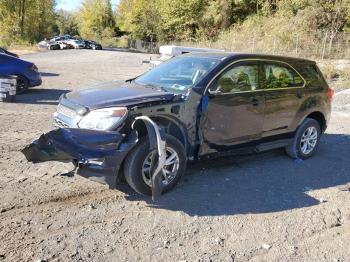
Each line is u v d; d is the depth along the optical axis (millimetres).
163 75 5770
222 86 5375
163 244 3871
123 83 5711
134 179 4582
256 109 5766
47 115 9211
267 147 6148
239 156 6676
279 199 5090
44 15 54969
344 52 22500
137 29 61344
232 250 3846
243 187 5398
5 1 49781
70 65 24172
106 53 36406
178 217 4434
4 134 7219
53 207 4477
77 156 4383
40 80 13117
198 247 3859
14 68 12320
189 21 49188
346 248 4020
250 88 5758
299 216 4648
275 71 6188
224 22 44656
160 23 55406
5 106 10117
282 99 6141
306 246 4012
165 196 4926
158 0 57688
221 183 5477
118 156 4395
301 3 31297
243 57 5723
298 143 6645
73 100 4902
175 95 4957
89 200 4711
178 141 4859
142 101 4699
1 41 45938
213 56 5750
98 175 4402
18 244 3711
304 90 6543
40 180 5180
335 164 6664
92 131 4379
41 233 3928
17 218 4180
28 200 4594
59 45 43969
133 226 4180
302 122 6664
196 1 47938
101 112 4527
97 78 17969
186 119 5008
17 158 5941
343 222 4578
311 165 6531
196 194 5055
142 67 24516
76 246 3740
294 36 25625
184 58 6027
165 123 4973
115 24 78000
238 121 5578
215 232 4164
